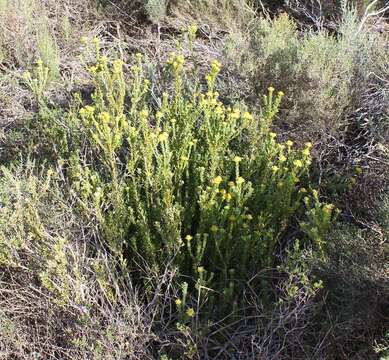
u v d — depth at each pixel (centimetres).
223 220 219
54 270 198
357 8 414
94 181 240
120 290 224
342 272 212
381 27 410
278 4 442
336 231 222
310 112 304
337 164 303
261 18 376
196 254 226
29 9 396
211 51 390
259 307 219
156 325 219
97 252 220
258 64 331
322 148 309
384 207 226
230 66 346
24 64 378
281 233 248
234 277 229
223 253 228
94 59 384
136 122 272
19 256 224
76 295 199
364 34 360
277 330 215
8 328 201
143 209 235
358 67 326
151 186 237
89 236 234
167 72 304
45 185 220
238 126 277
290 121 310
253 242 221
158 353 203
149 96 325
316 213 225
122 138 256
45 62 360
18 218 213
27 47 381
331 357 213
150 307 214
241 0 415
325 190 277
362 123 324
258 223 232
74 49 402
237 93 333
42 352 205
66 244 210
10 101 341
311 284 215
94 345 200
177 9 420
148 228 226
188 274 234
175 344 203
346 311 213
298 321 217
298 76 311
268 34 354
